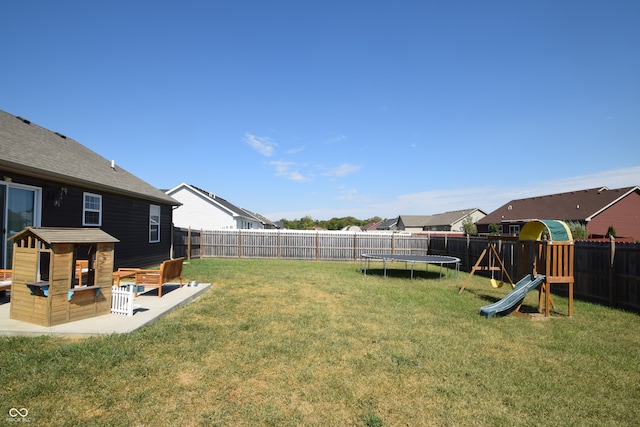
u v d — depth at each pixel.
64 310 4.84
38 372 3.36
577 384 3.64
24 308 4.83
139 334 4.57
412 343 4.78
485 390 3.46
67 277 4.89
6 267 6.93
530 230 8.06
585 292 8.72
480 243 13.85
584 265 8.77
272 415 2.89
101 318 5.20
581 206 28.61
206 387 3.31
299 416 2.90
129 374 3.46
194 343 4.43
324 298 7.77
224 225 28.33
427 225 53.75
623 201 27.17
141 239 12.27
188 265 13.87
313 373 3.71
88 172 9.42
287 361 4.01
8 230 6.99
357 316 6.16
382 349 4.49
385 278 11.54
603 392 3.49
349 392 3.33
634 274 7.36
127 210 11.27
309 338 4.83
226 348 4.34
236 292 8.20
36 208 7.62
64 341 4.25
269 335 4.91
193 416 2.83
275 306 6.78
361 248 19.91
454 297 8.39
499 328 5.68
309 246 19.73
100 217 9.80
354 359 4.12
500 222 34.47
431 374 3.78
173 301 6.60
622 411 3.13
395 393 3.34
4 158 6.21
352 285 9.83
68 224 8.57
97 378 3.34
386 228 65.94
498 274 12.44
